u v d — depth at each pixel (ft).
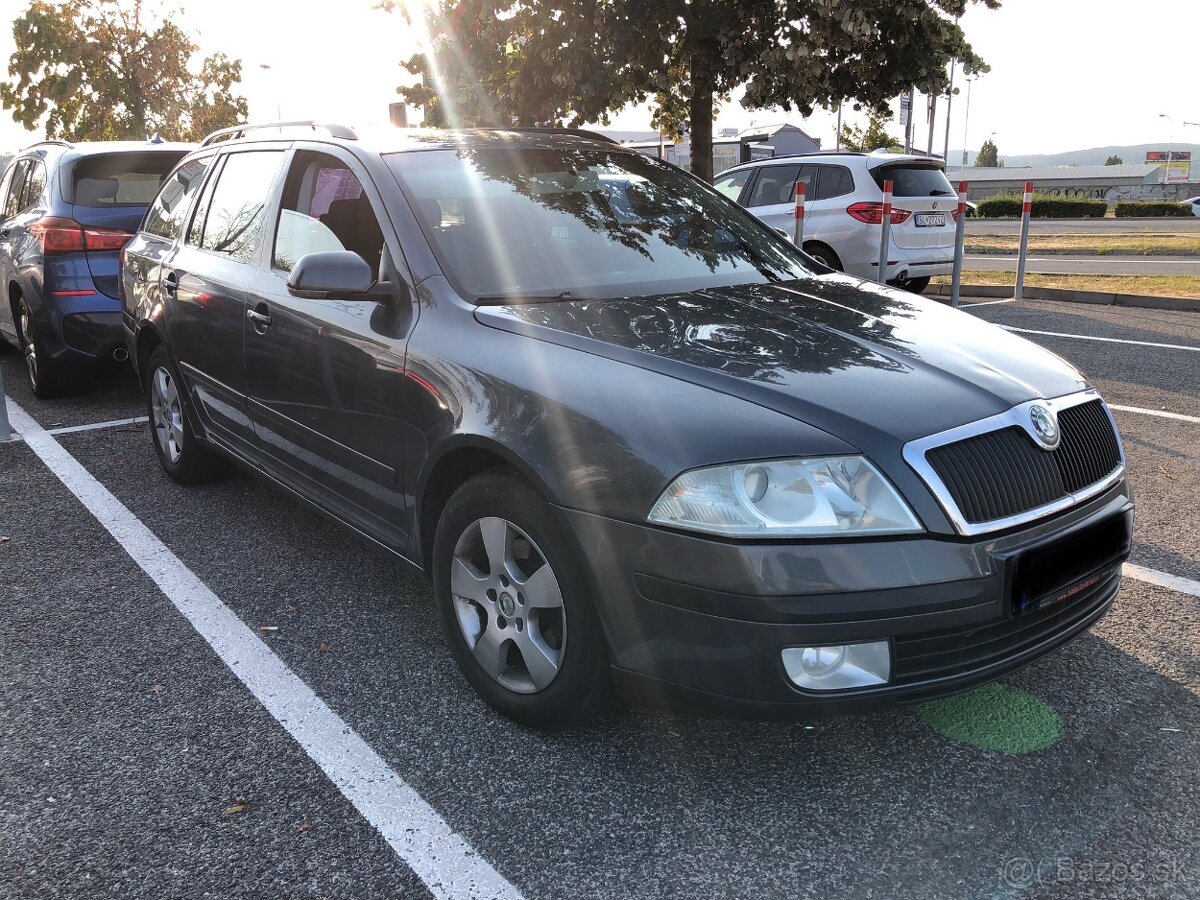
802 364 8.21
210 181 14.87
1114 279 39.65
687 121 43.88
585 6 33.09
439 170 11.16
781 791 7.99
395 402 9.68
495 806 7.85
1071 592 7.96
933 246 33.91
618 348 8.43
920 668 7.25
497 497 8.42
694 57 34.30
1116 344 25.84
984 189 241.55
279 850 7.37
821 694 7.09
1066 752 8.41
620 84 34.45
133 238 17.25
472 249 10.25
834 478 7.13
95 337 20.04
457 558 9.12
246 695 9.59
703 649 7.23
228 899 6.88
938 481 7.23
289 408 11.68
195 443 15.19
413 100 39.73
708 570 7.09
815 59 34.22
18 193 23.66
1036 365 9.03
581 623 7.91
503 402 8.42
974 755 8.41
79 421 20.24
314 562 12.87
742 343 8.63
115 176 20.67
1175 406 19.54
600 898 6.86
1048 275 42.50
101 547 13.43
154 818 7.75
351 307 10.58
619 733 8.83
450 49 35.91
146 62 100.53
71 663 10.24
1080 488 8.18
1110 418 9.08
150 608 11.53
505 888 6.96
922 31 35.40
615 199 11.92
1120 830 7.42
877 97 37.37
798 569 6.95
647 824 7.61
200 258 14.05
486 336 9.06
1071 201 130.21
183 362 14.47
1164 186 198.39
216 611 11.44
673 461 7.29
